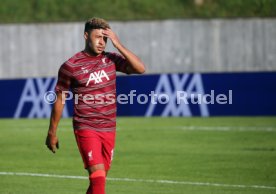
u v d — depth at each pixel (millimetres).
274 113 80062
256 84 80062
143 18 120312
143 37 116625
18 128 71938
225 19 115625
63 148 56125
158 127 70438
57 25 117688
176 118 79438
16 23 119312
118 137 62875
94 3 123375
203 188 38156
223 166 46156
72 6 123625
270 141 59250
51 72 118000
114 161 48875
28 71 118688
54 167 46375
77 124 27344
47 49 118000
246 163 47344
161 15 121188
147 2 123000
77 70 26953
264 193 36625
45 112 83188
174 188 38156
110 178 41656
